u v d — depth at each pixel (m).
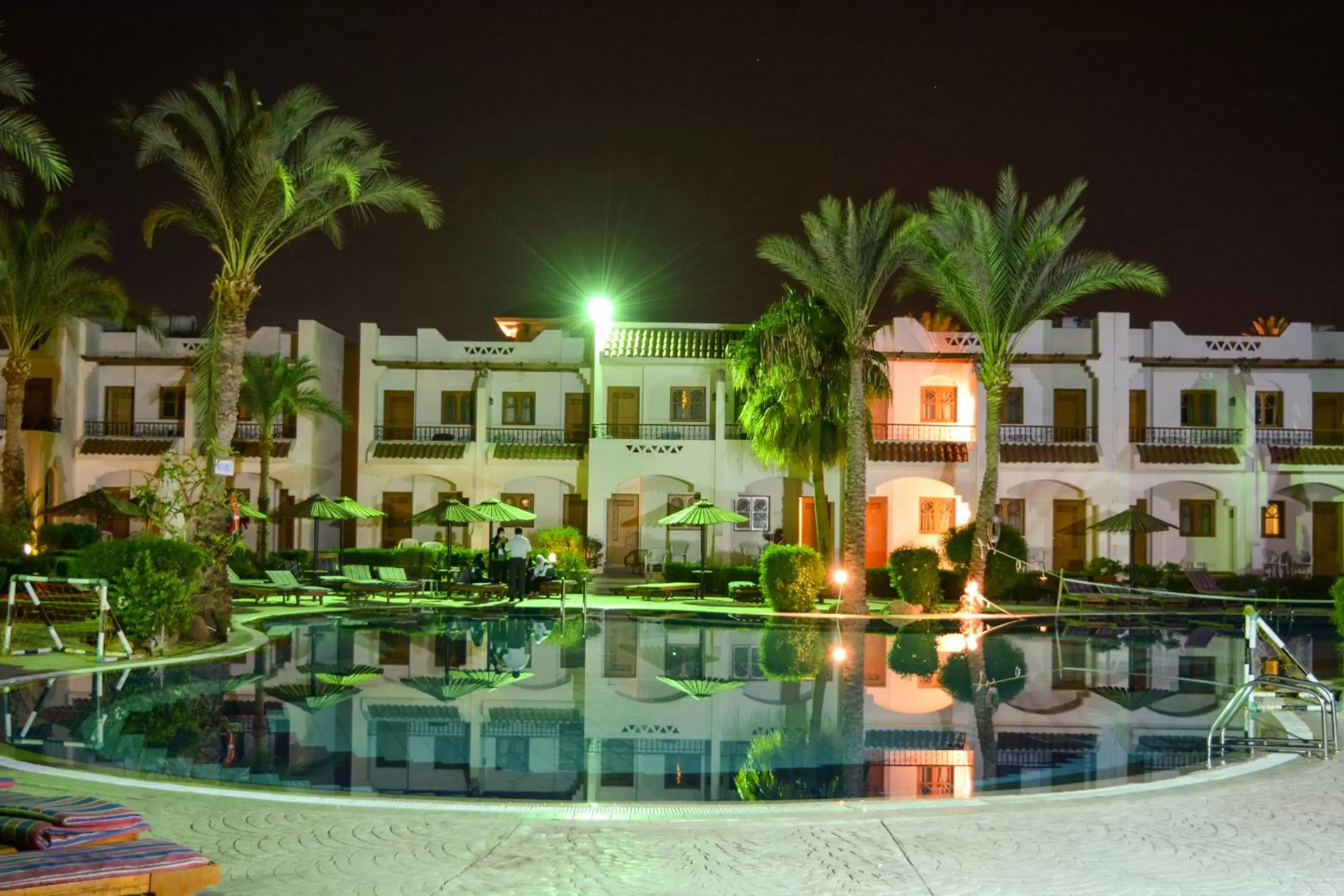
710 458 37.97
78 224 34.22
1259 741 10.41
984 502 28.84
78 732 10.96
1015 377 39.25
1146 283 28.33
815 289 28.47
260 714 12.09
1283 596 33.44
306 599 28.95
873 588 33.97
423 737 10.80
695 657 18.50
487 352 41.19
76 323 40.62
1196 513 39.47
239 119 20.28
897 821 7.25
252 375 37.12
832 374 32.62
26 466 38.12
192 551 17.64
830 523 34.28
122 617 16.59
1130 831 7.07
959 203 28.42
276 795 7.94
